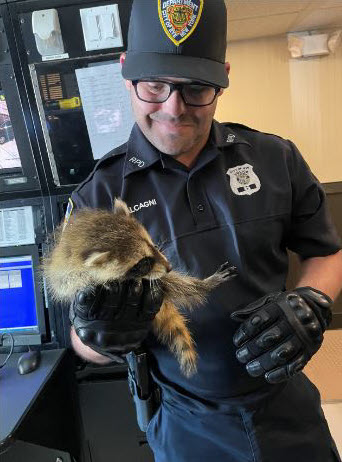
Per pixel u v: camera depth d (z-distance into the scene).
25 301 2.00
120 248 0.84
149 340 1.13
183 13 0.93
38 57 1.71
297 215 1.20
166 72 0.92
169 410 1.19
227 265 1.06
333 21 2.08
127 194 1.10
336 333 1.89
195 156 1.10
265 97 2.40
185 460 1.18
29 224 1.95
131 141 1.15
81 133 1.82
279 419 1.14
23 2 1.63
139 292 0.80
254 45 2.33
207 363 1.09
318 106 2.39
